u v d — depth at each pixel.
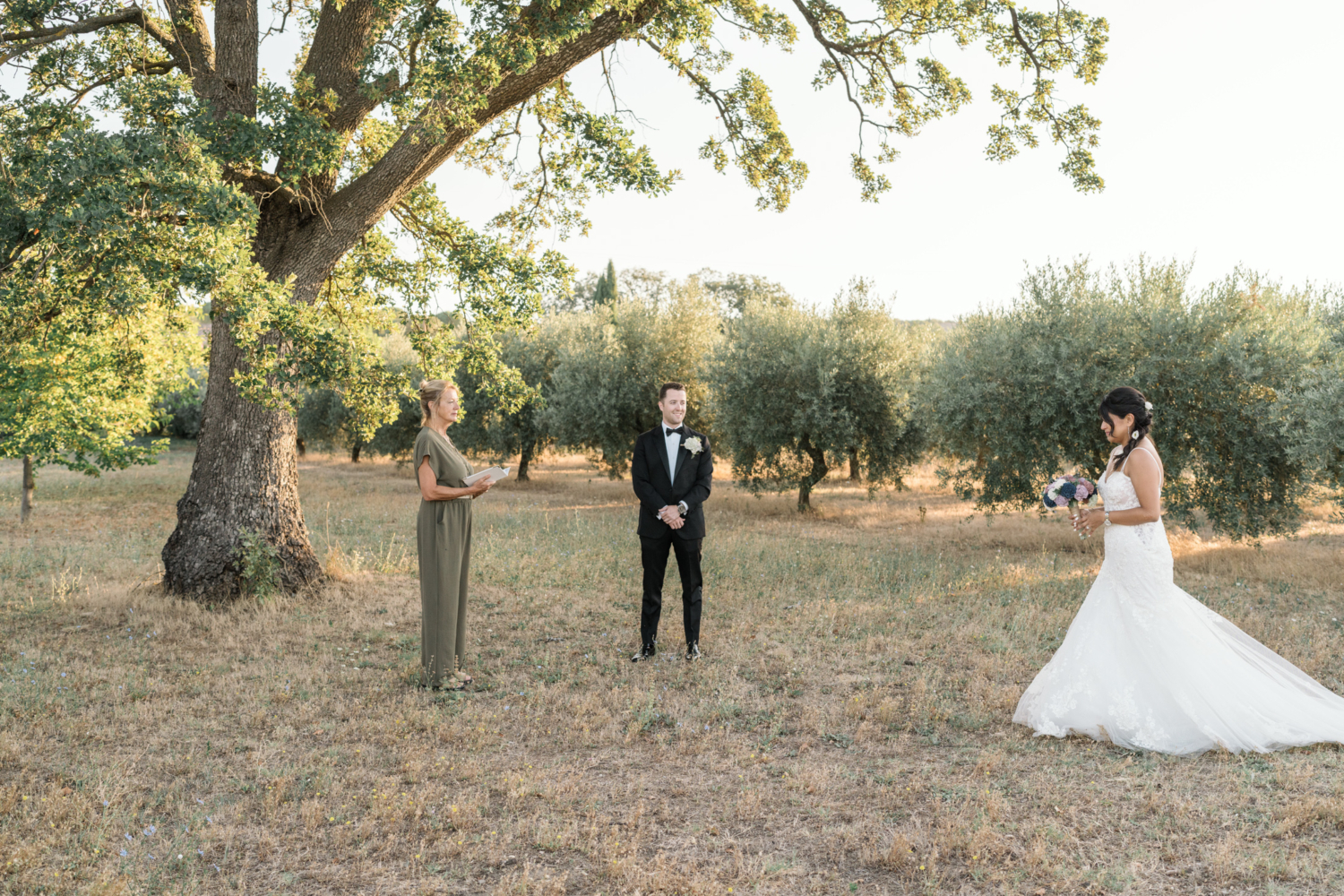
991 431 11.55
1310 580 8.91
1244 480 10.30
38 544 11.09
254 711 4.51
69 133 5.08
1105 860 2.80
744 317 17.38
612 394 20.42
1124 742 3.87
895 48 10.05
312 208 7.61
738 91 9.88
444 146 7.61
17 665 5.25
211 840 3.06
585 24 6.45
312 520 14.57
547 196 10.52
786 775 3.66
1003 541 12.73
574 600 7.59
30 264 5.58
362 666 5.51
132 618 6.55
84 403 12.55
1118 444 4.14
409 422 27.72
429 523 5.00
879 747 4.03
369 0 7.63
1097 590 4.15
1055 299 11.36
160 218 5.71
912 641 6.10
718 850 3.00
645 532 5.65
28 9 6.33
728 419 16.78
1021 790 3.41
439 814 3.29
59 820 3.18
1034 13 9.30
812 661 5.59
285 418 7.61
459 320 9.30
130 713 4.44
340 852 3.00
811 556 10.34
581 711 4.54
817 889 2.71
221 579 7.18
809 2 9.84
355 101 7.76
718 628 6.58
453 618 5.07
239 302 5.72
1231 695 3.81
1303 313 10.96
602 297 50.84
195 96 6.94
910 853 2.91
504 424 24.16
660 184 7.30
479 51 6.14
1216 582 8.88
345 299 9.89
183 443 43.66
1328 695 3.99
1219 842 2.88
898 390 15.88
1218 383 10.12
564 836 3.04
